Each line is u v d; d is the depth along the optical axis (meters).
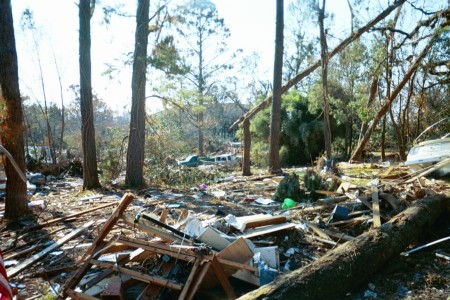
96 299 3.47
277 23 13.95
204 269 3.67
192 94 12.97
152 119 16.38
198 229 4.73
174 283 3.60
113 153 15.09
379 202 6.40
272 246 4.93
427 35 14.76
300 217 6.27
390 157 18.62
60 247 5.52
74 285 3.68
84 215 7.61
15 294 3.77
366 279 4.15
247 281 4.07
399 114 18.44
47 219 7.32
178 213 7.55
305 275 3.53
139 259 4.35
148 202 8.84
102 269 4.38
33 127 29.67
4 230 6.66
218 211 7.25
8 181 7.36
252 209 7.69
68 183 14.34
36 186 12.49
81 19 11.26
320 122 21.31
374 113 16.52
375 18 13.77
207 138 37.31
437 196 5.89
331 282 3.56
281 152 22.56
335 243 5.16
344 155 22.44
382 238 4.35
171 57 11.30
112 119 34.75
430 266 4.44
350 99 19.25
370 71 16.31
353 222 5.79
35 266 4.81
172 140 19.95
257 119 22.83
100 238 4.06
